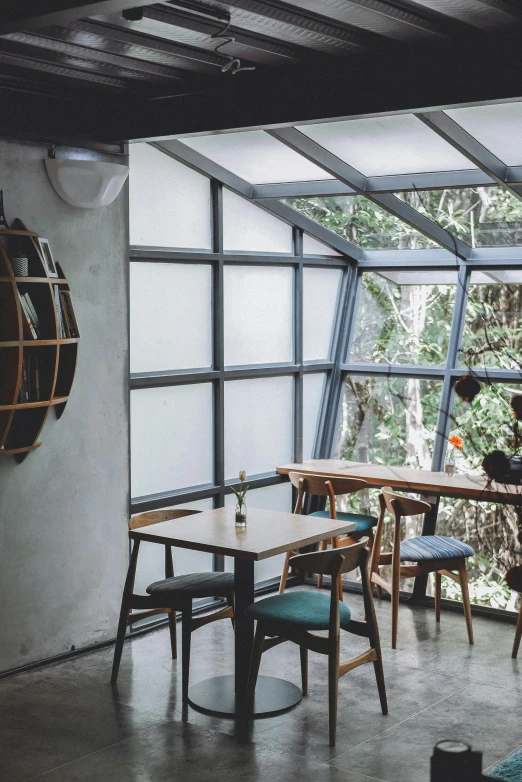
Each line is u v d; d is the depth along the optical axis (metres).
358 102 4.71
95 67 4.98
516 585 2.10
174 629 5.91
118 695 5.30
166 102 5.49
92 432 6.02
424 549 6.31
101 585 6.15
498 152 5.64
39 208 5.61
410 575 6.21
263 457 7.61
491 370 7.34
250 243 7.32
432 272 7.70
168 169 6.57
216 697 5.20
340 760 4.47
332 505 6.76
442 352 7.63
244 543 4.94
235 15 4.11
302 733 4.79
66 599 5.91
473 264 7.42
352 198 7.29
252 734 4.77
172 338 6.71
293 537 5.08
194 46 4.62
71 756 4.51
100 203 5.79
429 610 7.05
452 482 6.75
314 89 4.85
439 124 5.21
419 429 7.70
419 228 7.03
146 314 6.50
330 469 7.45
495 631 6.54
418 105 4.53
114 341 6.13
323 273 8.09
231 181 6.94
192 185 6.76
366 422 8.02
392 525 7.64
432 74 4.47
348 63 4.71
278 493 7.75
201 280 6.90
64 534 5.88
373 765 4.41
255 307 7.43
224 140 6.20
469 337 7.50
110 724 4.89
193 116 5.38
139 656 5.96
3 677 5.55
